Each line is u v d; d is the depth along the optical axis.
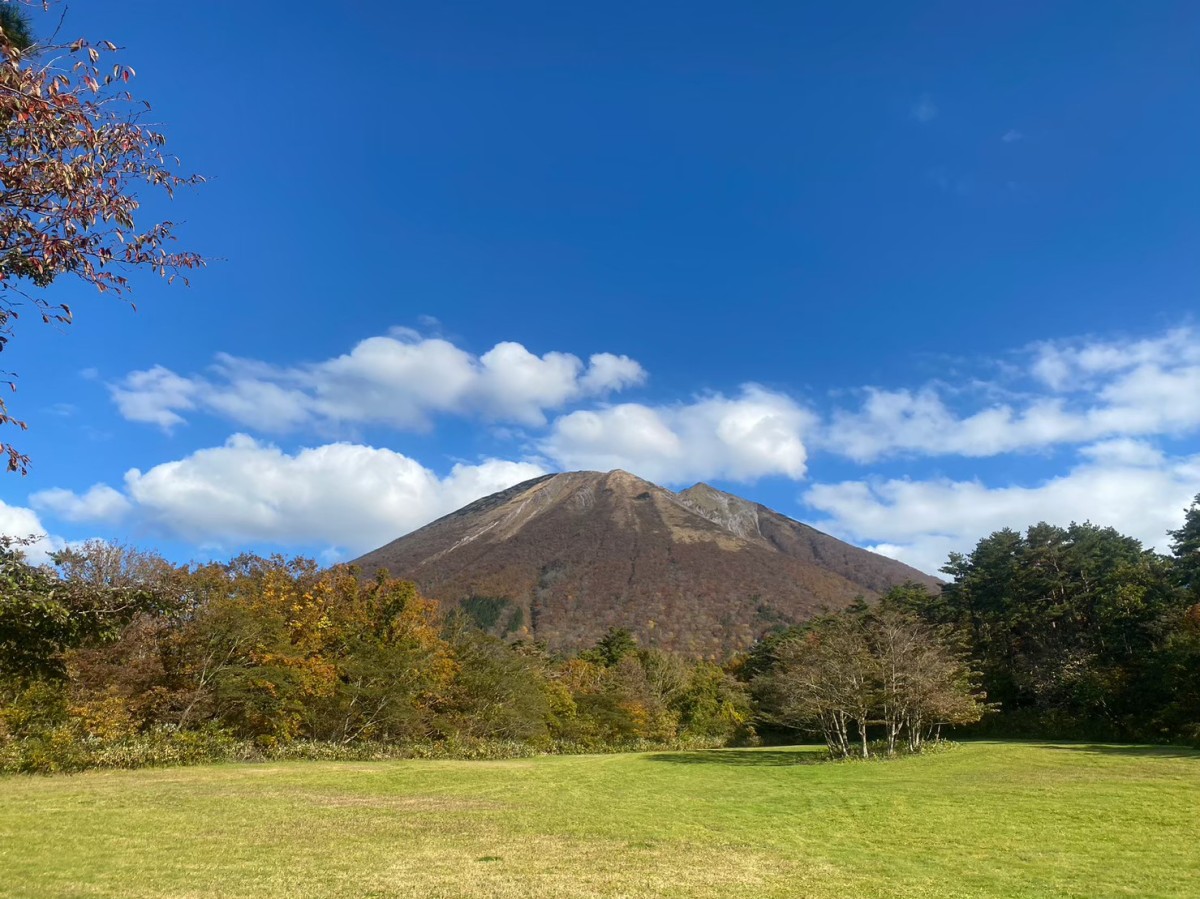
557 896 8.13
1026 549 46.91
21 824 11.87
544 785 20.73
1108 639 40.97
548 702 41.47
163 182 6.04
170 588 13.81
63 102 5.16
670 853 10.71
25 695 20.92
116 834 11.24
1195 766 22.80
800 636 57.88
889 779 21.53
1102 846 11.20
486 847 11.05
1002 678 44.47
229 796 16.16
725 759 32.38
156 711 25.22
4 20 5.42
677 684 58.00
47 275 5.67
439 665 36.56
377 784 20.02
